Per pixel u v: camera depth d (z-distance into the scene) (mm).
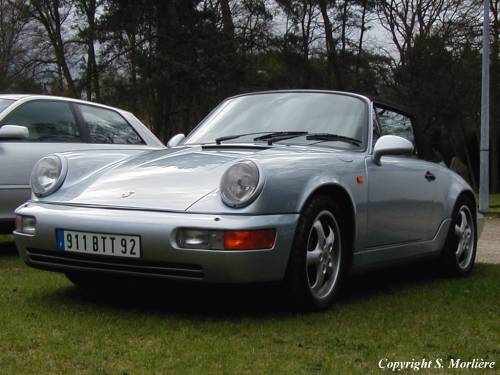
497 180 35719
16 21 29844
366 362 3117
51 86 30438
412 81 31766
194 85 29125
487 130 16438
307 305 3912
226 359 3080
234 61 29875
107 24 28922
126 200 3795
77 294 4406
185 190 3768
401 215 4742
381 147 4473
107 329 3533
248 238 3502
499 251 7426
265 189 3604
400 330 3686
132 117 7230
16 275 5129
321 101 4934
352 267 4312
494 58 28984
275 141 4543
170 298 4320
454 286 5125
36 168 4242
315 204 3875
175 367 2953
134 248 3611
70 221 3779
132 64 29406
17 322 3643
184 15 29750
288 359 3111
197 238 3520
